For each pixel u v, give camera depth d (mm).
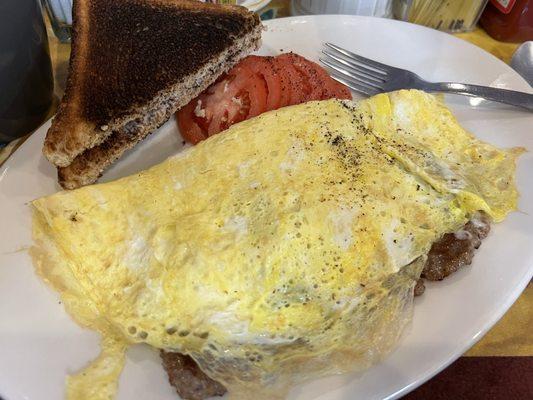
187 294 166
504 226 199
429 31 272
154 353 172
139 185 193
